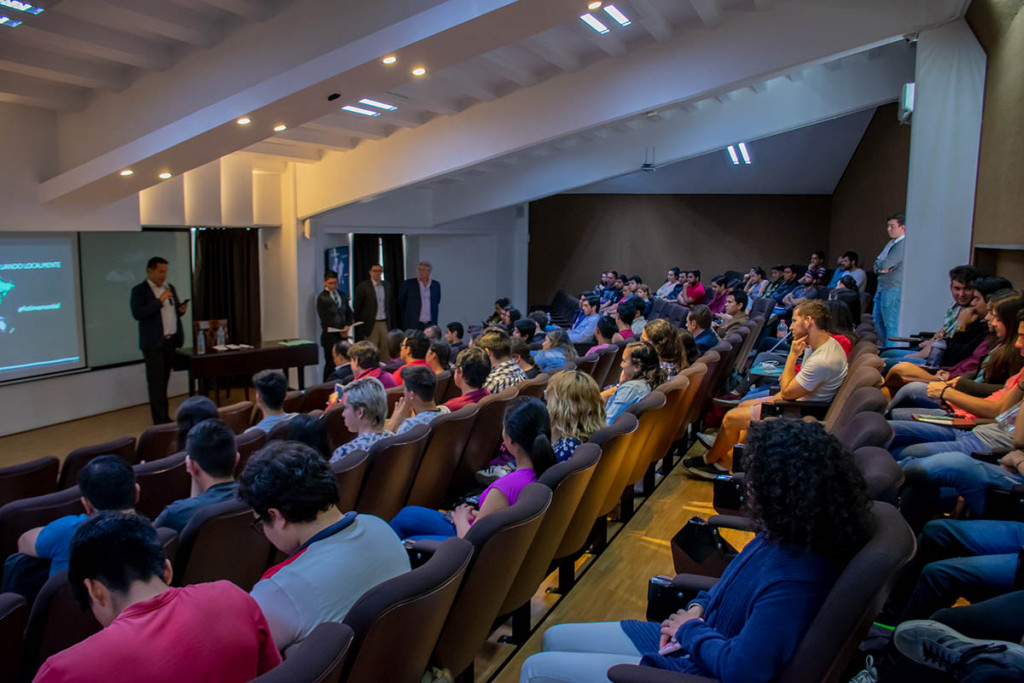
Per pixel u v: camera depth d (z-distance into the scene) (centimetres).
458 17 429
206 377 766
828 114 903
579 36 654
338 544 180
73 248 749
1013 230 480
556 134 727
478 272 1359
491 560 199
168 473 325
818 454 150
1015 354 346
